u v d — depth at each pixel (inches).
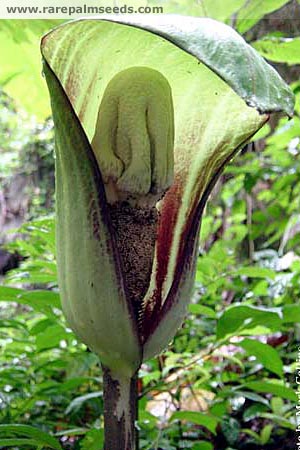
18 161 193.0
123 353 25.3
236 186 84.4
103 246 24.6
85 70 26.0
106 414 26.1
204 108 28.0
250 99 19.3
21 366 54.9
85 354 45.5
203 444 40.7
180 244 27.6
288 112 19.8
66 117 23.7
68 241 25.0
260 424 53.8
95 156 26.1
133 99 26.1
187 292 27.1
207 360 52.7
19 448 37.9
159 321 26.4
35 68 60.6
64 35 24.1
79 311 25.1
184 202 28.0
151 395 53.4
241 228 83.1
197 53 19.6
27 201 189.9
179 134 28.5
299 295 61.6
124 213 26.5
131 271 26.3
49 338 42.9
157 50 25.9
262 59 20.7
